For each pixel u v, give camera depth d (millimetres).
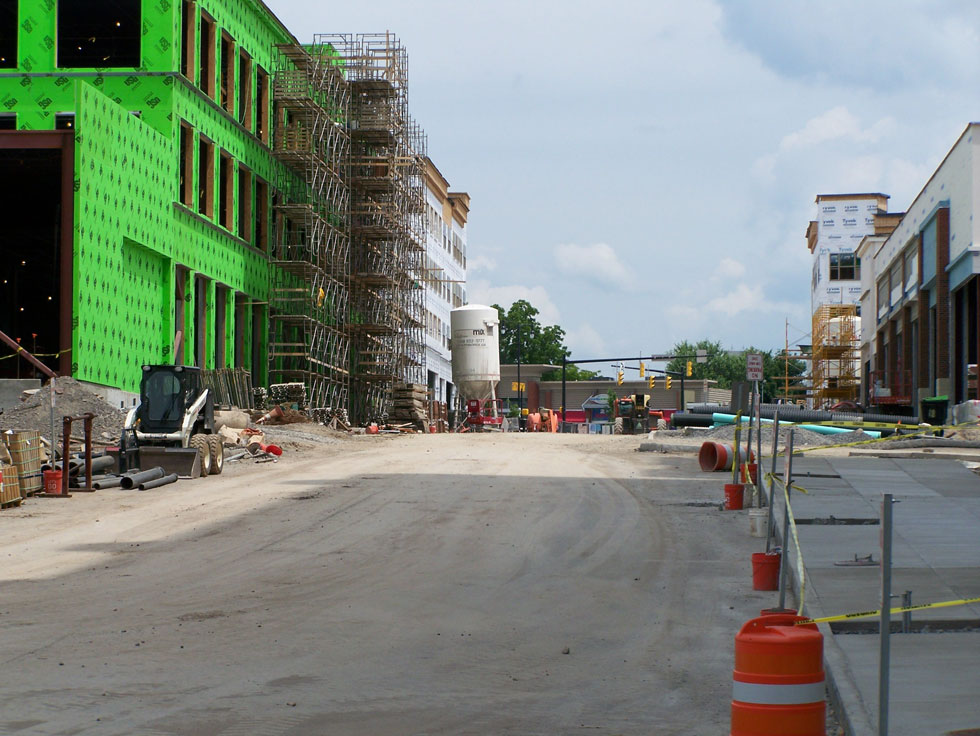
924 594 13648
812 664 7598
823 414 48156
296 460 37250
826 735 8539
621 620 13875
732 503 23844
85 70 45844
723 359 154125
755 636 7656
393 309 68375
